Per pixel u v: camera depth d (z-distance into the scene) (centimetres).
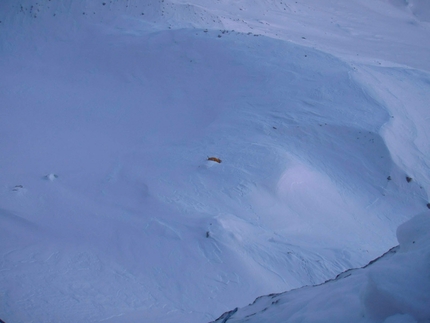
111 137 2430
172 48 3259
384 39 5338
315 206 1780
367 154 2212
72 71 3294
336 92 2659
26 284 1087
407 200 2042
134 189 1761
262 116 2445
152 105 2784
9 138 2320
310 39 4597
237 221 1500
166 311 1062
